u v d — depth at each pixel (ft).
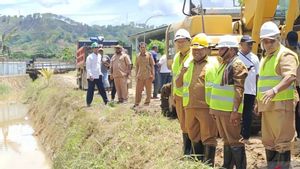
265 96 12.75
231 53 13.97
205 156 15.20
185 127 16.05
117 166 19.01
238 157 14.06
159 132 20.59
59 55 176.14
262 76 13.43
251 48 17.25
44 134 42.65
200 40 14.99
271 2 18.06
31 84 90.17
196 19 20.66
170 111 23.77
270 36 13.04
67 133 30.45
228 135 14.08
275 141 13.34
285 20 18.47
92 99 32.42
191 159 15.60
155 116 23.79
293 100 13.25
